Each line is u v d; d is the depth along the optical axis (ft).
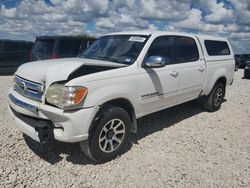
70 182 11.33
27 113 12.42
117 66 13.82
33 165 12.46
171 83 16.56
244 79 51.19
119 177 11.87
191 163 13.38
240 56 89.61
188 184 11.60
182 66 17.58
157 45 15.98
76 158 13.33
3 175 11.50
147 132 17.17
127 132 13.75
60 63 12.95
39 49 34.73
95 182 11.41
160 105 16.38
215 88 22.07
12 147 13.99
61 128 11.63
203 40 20.62
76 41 34.42
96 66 13.06
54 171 12.09
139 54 14.75
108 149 13.06
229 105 25.79
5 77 38.55
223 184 11.70
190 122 19.61
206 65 20.21
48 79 11.76
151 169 12.64
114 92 12.73
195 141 16.10
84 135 11.82
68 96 11.27
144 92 14.64
